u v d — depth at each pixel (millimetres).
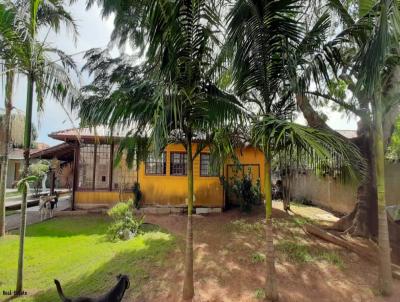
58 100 5121
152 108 3637
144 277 5102
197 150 4637
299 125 3391
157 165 11523
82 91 5105
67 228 8875
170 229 8508
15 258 6387
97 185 12344
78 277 5352
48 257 6391
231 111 3926
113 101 3600
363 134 7340
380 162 4496
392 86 4996
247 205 10586
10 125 8273
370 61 3547
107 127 3840
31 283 5199
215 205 11312
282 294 4348
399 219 8367
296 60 3914
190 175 4367
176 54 3607
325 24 4105
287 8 3689
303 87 4086
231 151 5336
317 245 6664
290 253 6066
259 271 5188
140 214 10656
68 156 13867
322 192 12531
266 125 3455
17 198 16078
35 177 5059
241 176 11398
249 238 7301
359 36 3965
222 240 7152
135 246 6859
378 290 4477
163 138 3371
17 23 4512
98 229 8734
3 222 8070
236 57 3861
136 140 4480
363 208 7402
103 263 5883
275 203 13367
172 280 4922
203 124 4074
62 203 14398
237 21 3674
